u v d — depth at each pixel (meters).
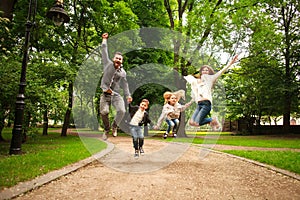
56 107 10.02
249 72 22.39
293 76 22.17
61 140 13.39
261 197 3.98
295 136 21.11
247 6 16.33
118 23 14.43
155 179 4.92
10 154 7.71
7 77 8.24
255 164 6.99
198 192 4.16
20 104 7.99
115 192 4.06
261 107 24.47
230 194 4.11
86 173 5.42
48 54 11.27
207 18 14.80
